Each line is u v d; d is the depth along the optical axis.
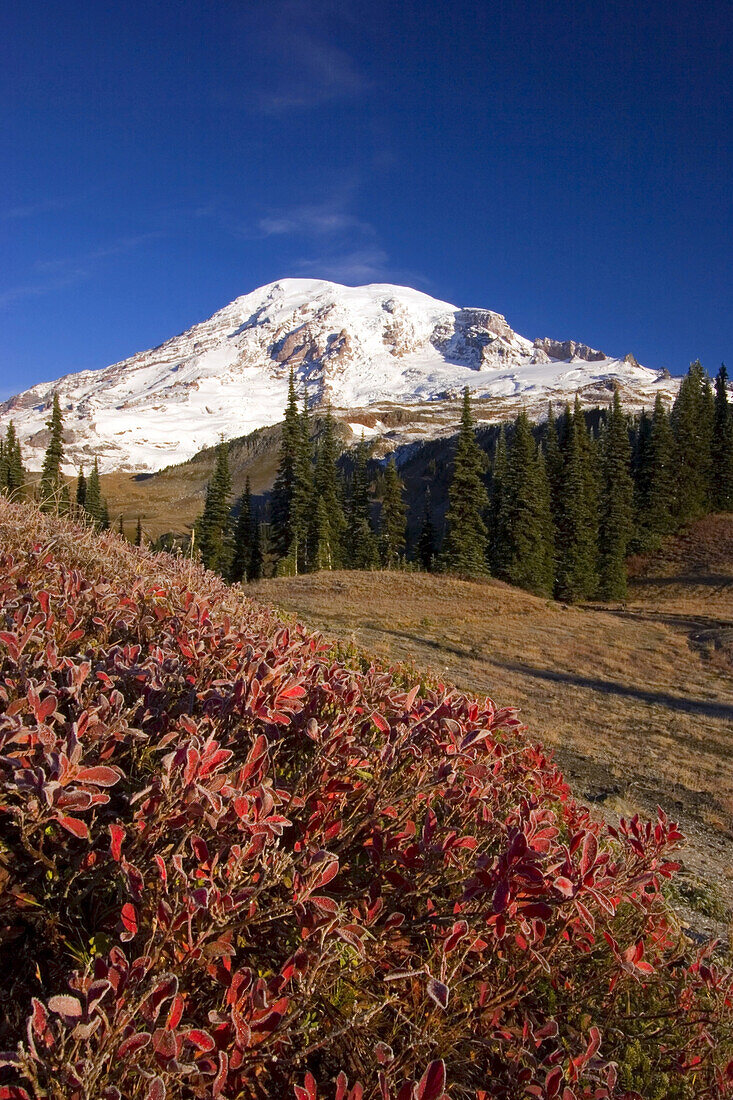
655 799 9.75
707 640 32.59
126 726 1.87
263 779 1.90
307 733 2.17
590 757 11.48
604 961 2.33
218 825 1.71
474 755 2.71
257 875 1.63
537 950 1.98
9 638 2.09
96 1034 1.25
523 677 20.41
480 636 28.36
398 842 2.07
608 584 56.75
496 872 1.81
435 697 3.06
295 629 4.09
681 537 67.94
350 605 32.72
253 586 37.97
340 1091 1.35
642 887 2.43
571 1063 1.72
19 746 1.74
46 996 1.46
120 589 3.71
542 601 43.47
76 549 4.66
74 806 1.49
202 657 2.62
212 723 2.11
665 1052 2.20
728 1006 2.24
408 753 2.34
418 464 151.38
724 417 75.81
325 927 1.56
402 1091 1.31
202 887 1.43
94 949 1.48
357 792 2.19
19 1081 1.20
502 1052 1.82
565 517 58.75
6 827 1.72
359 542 59.69
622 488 62.09
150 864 1.66
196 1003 1.57
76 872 1.60
